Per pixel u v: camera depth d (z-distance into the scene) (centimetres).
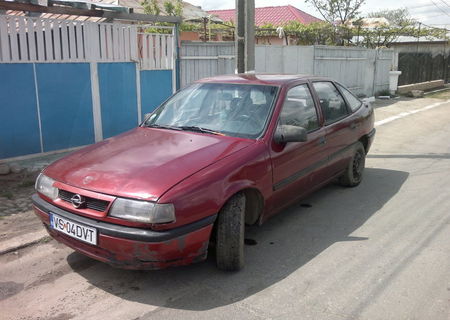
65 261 397
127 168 347
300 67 1341
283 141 411
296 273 371
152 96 947
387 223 483
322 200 558
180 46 981
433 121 1261
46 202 363
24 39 719
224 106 452
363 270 375
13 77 717
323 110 512
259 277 365
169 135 423
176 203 314
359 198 567
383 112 1415
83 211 329
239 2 747
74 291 347
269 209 413
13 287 353
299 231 461
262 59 1230
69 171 360
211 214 335
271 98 444
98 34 822
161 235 308
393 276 364
